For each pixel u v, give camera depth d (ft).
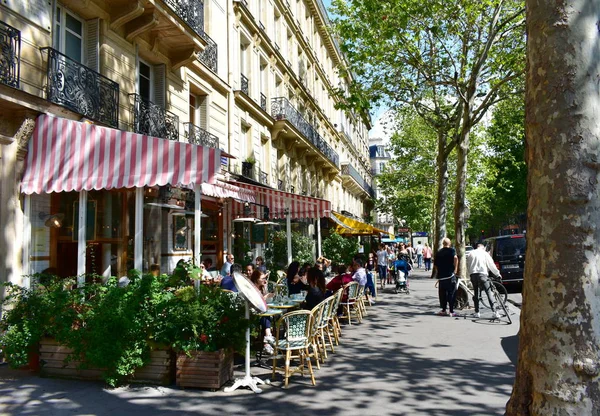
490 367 22.95
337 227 79.92
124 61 35.78
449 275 39.65
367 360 24.58
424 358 24.86
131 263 34.73
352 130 156.04
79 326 19.95
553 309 9.36
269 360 25.36
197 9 43.42
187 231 43.83
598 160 9.25
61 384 19.83
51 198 28.30
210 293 20.43
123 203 34.19
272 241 59.31
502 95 53.31
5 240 24.53
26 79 26.02
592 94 9.37
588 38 9.43
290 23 83.30
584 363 8.98
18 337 20.12
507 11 51.42
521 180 126.31
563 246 9.30
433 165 120.47
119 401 17.88
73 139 24.56
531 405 9.70
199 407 17.37
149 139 23.31
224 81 53.47
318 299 25.11
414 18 48.70
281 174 75.97
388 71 56.29
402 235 169.17
